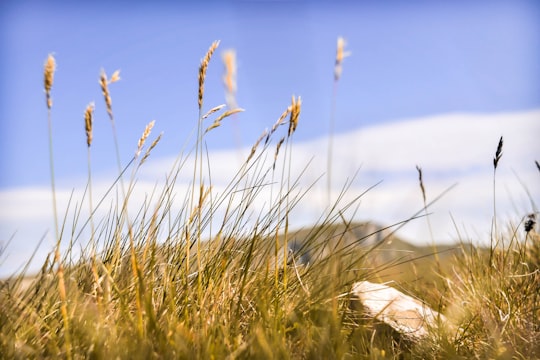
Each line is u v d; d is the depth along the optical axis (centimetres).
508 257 483
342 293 371
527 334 371
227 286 355
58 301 330
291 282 364
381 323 376
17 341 296
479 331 394
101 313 305
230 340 313
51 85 300
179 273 354
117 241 350
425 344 363
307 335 314
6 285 330
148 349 281
